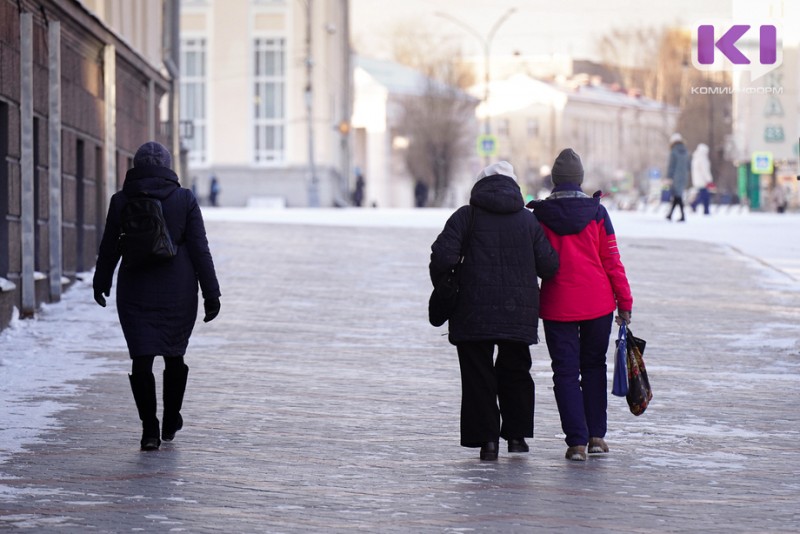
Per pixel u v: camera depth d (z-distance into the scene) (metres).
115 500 18.48
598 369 22.42
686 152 91.00
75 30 47.56
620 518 17.62
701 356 33.88
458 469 20.91
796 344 35.53
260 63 170.62
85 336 36.44
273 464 21.14
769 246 67.31
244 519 17.44
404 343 36.00
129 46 57.22
